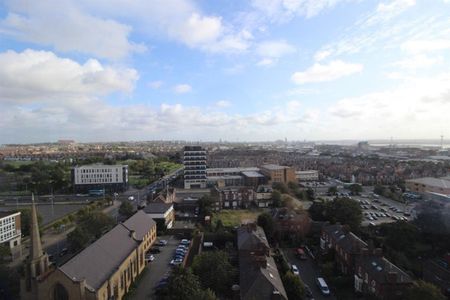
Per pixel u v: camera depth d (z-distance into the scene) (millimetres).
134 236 76688
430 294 52312
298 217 99812
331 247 84188
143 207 123562
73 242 83250
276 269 67062
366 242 81438
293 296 60188
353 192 172875
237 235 88062
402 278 59062
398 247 84312
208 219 116438
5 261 80062
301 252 85500
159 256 85125
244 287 56250
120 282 61156
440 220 90375
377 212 131875
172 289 54906
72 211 144625
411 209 133000
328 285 69750
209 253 67250
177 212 135875
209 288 56375
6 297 57594
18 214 101562
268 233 96750
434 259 78125
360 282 66250
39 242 54438
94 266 56688
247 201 145625
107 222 93562
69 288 49781
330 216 103688
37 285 51094
